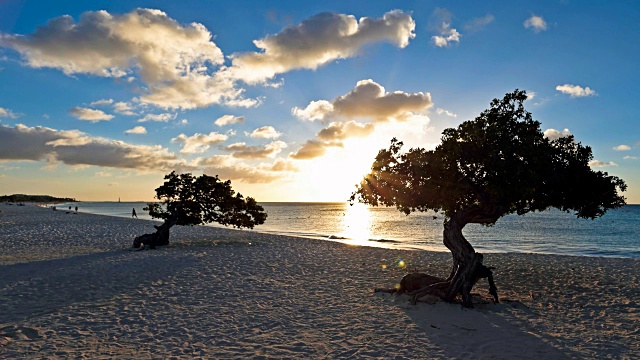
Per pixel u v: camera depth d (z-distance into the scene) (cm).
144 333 908
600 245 3766
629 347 846
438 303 1170
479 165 1141
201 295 1277
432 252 2500
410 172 1222
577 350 827
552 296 1334
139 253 2236
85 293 1283
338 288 1420
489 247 3569
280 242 3036
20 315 1037
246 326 970
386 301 1227
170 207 2745
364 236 4612
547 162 1126
